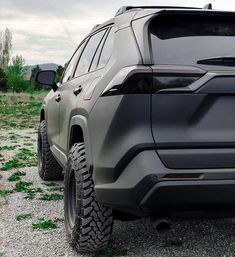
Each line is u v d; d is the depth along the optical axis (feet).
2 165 31.83
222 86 11.95
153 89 11.93
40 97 160.25
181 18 12.85
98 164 13.05
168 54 12.30
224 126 12.09
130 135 12.03
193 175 11.68
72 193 15.57
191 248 15.26
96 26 18.88
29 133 56.29
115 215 14.34
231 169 11.87
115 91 12.44
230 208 12.03
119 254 14.64
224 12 12.69
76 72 19.20
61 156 19.58
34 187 24.59
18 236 16.83
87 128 14.12
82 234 13.98
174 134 11.91
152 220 12.24
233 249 15.19
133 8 15.15
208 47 12.53
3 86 201.98
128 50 13.00
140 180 11.71
